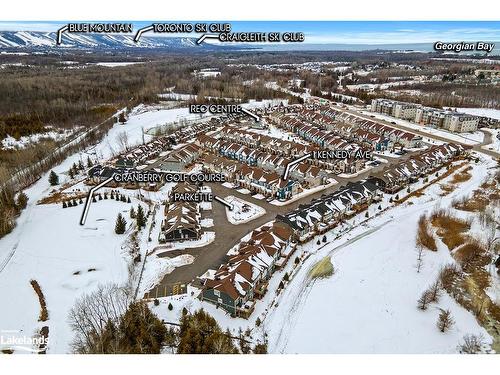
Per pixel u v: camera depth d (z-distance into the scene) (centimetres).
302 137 15038
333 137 13675
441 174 11031
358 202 8906
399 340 5153
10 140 14325
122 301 5844
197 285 6356
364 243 7519
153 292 6197
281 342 5116
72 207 9244
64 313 5766
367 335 5244
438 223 8138
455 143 14012
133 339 4834
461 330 5369
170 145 13962
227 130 14825
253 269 6169
